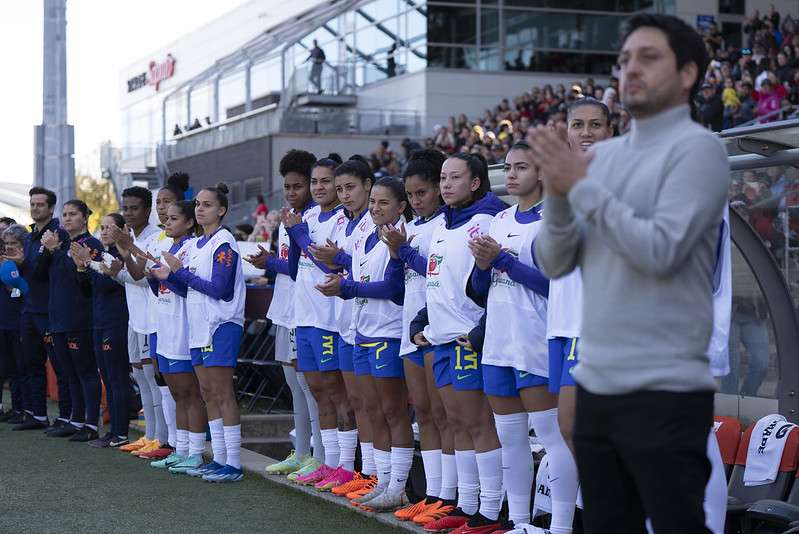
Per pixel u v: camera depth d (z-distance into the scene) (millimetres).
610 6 24453
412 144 19719
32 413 8656
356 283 5016
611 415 2318
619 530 2445
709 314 2314
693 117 3045
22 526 4766
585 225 2410
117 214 7488
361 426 5539
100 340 7375
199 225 6629
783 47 15750
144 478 6121
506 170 4262
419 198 4914
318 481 5746
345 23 25750
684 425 2262
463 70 23781
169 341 6320
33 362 8438
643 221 2207
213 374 6016
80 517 4980
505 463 4273
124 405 7402
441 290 4508
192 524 4855
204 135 26062
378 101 24875
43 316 8227
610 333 2314
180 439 6523
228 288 5973
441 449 4902
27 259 8266
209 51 32969
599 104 3971
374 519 4973
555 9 24188
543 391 4031
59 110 11680
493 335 4184
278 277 6227
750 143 4473
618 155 2412
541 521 4680
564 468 3957
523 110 18703
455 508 4656
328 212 5832
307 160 6176
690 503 2287
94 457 6938
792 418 5043
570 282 3711
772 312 5070
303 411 6238
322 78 25125
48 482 5949
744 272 5758
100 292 7324
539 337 4043
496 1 23938
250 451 7152
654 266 2193
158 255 6879
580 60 24422
